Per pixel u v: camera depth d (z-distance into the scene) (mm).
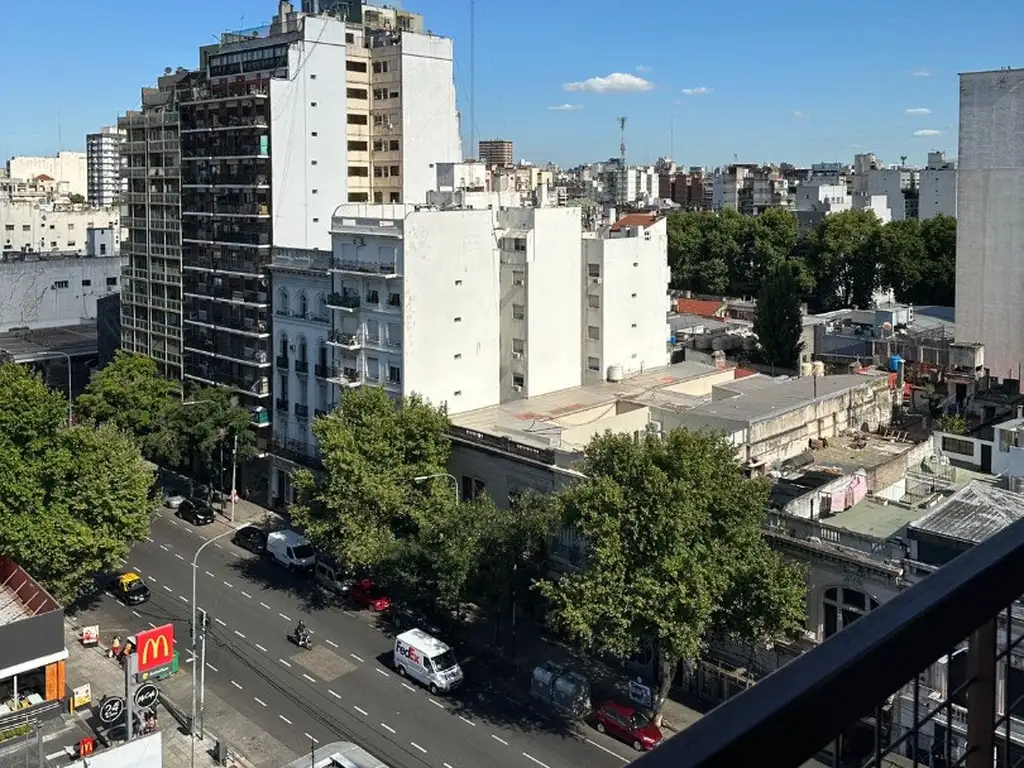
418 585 56719
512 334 76625
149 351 99500
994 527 41375
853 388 70062
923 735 6719
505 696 51406
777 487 53156
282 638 58375
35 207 168625
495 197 82438
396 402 71625
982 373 88438
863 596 44250
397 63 96688
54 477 57688
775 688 4008
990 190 93438
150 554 72375
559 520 50188
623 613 44344
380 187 100000
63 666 50688
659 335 84562
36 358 108562
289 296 81625
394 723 48844
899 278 139125
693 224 163375
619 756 45844
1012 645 5781
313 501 62562
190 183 90688
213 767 45469
